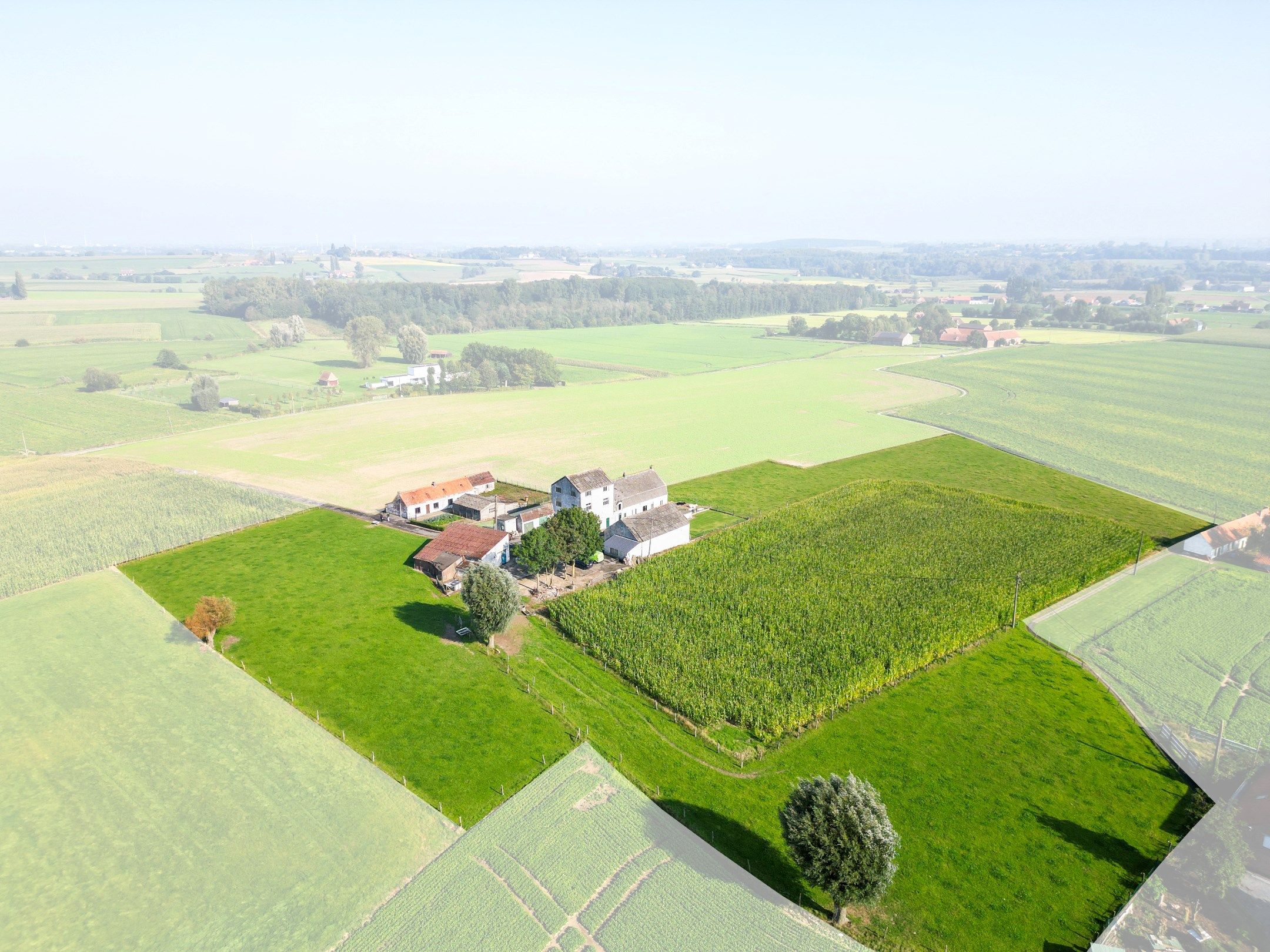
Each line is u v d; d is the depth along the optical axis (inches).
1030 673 2770.7
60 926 1699.1
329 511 4448.8
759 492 4906.5
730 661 2733.8
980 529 4028.1
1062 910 1774.1
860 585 3339.1
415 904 1753.2
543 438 6328.7
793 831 1748.3
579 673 2736.2
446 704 2522.1
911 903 1790.1
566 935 1678.2
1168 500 4793.3
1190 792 2171.5
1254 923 1747.0
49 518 4264.3
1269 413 7239.2
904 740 2384.4
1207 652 2903.5
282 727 2390.5
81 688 2605.8
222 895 1776.6
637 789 2145.7
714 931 1696.6
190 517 4281.5
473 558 3570.4
